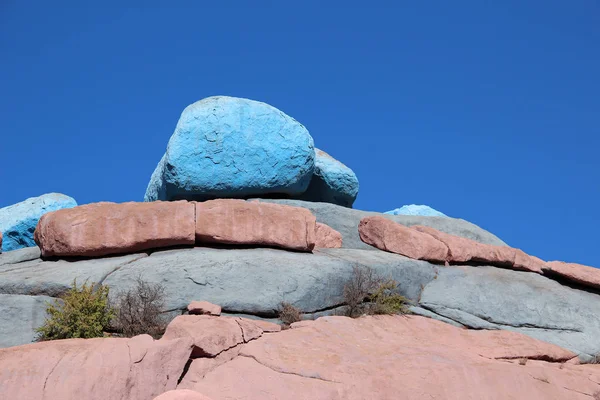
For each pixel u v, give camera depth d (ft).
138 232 40.29
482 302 44.96
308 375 28.71
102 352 26.71
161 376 27.20
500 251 52.24
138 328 34.65
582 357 42.70
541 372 33.60
